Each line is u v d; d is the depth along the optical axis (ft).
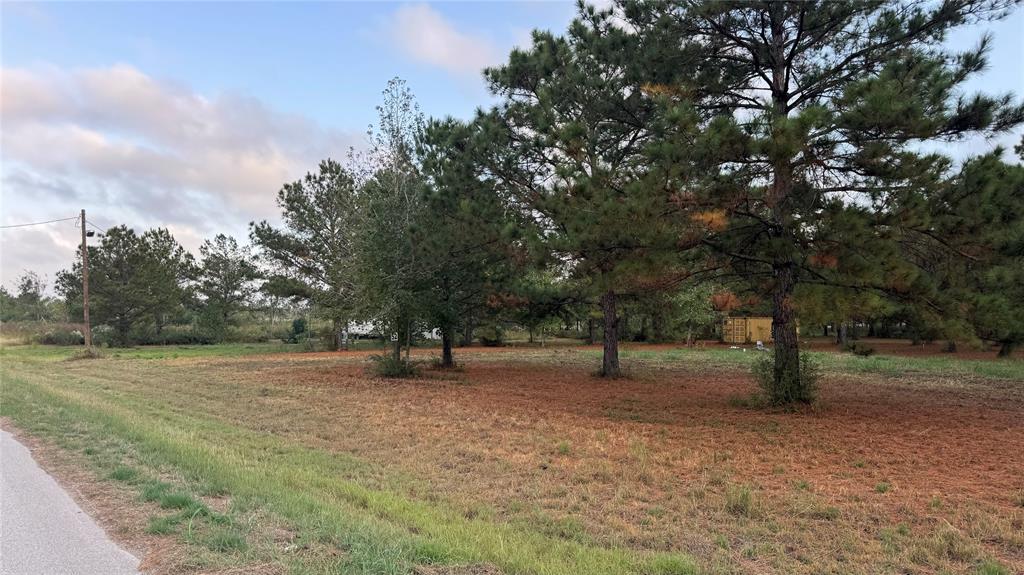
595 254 38.40
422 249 58.75
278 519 16.52
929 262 35.19
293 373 66.85
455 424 35.19
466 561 14.02
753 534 17.62
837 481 23.09
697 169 32.19
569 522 18.43
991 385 53.47
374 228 59.47
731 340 132.77
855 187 33.86
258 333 167.94
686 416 37.35
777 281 39.24
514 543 15.79
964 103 30.42
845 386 53.01
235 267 165.07
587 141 40.29
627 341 142.51
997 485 22.48
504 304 64.23
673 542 16.94
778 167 32.14
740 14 37.60
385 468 25.23
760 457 26.73
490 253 60.44
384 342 66.18
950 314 31.53
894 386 52.90
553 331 139.54
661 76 40.47
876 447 28.55
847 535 17.46
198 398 46.42
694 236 35.50
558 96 52.65
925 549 16.33
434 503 20.40
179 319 176.24
